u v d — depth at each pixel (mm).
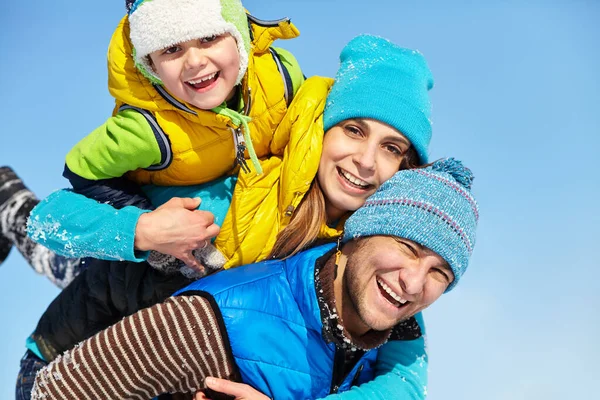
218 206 2826
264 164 2822
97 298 2922
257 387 2299
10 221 3631
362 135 2699
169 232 2566
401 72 2746
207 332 2230
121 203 2768
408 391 2535
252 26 2777
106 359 2213
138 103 2623
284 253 2711
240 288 2312
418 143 2719
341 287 2332
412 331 2557
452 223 2264
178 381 2289
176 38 2447
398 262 2223
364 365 2635
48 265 3596
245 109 2738
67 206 2697
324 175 2738
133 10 2494
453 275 2307
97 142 2684
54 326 2979
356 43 2879
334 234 2771
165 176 2816
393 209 2281
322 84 2875
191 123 2670
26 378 2988
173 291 2863
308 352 2322
